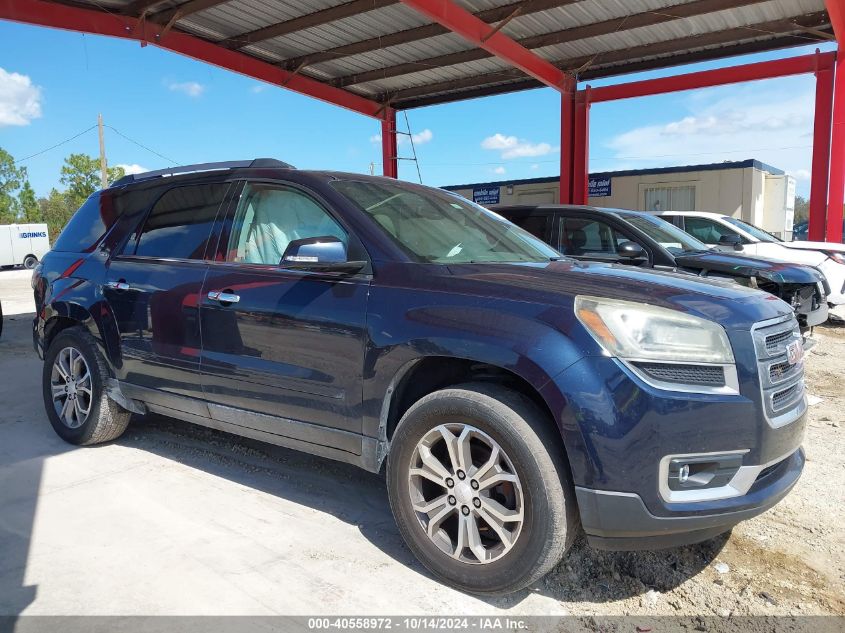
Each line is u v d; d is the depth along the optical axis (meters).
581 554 2.98
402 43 14.55
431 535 2.71
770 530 3.27
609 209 7.73
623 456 2.29
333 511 3.42
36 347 4.67
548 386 2.37
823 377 6.66
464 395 2.58
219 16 13.14
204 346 3.53
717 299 2.60
